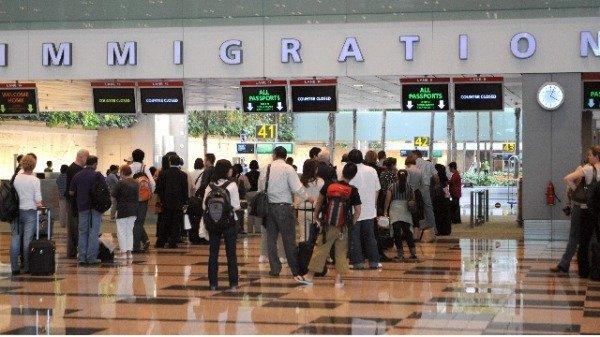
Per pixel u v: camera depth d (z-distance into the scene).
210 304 11.73
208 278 14.05
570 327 9.97
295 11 22.22
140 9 22.92
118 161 39.75
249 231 24.06
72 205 17.75
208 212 13.07
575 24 20.91
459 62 21.44
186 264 16.66
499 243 20.72
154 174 23.16
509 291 12.92
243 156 49.16
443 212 22.84
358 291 12.96
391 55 21.78
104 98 24.31
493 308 11.38
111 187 21.62
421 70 21.64
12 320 10.49
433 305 11.62
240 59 22.41
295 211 15.37
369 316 10.75
